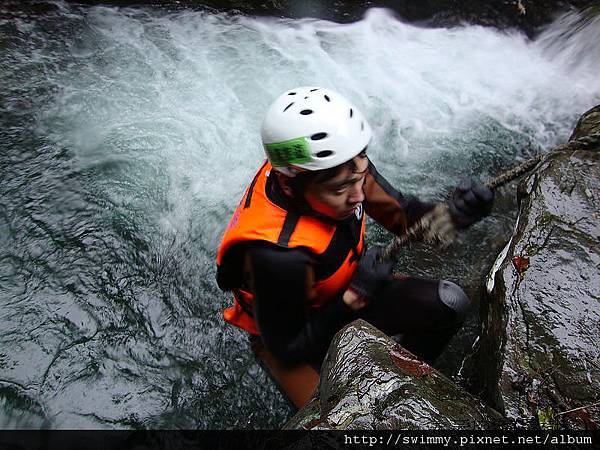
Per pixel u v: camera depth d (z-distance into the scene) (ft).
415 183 12.03
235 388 8.73
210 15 16.90
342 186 5.87
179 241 10.73
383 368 5.79
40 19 15.75
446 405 5.46
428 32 17.28
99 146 12.37
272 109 5.93
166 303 9.80
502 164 12.50
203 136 12.78
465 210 6.73
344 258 6.43
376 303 7.68
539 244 7.27
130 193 11.45
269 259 5.94
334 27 17.17
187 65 14.92
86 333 9.30
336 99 5.84
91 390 8.61
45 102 13.34
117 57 14.94
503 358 6.21
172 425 8.34
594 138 8.53
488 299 7.34
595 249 7.13
